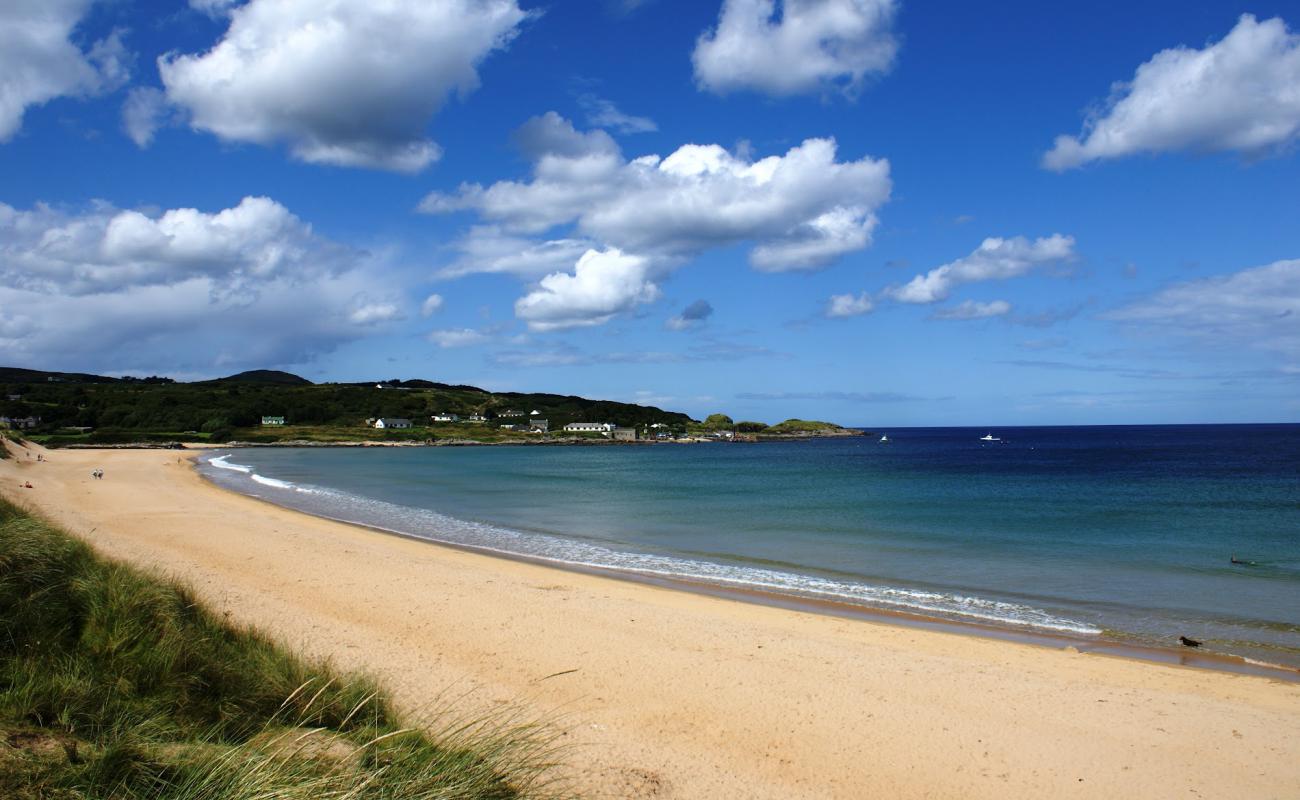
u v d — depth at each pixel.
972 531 25.39
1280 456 82.81
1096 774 7.19
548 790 5.97
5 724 5.02
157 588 9.38
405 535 23.64
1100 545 22.28
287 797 4.36
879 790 6.79
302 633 10.81
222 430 124.06
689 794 6.48
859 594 15.55
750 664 10.22
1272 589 16.11
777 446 151.00
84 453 77.06
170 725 5.69
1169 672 10.26
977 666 10.32
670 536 24.28
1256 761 7.50
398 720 7.10
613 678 9.55
